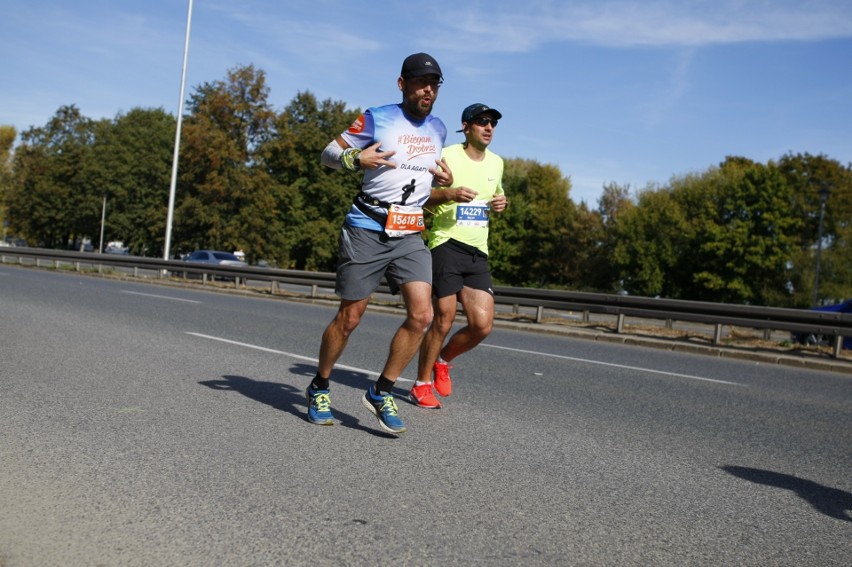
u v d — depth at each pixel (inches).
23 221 3090.6
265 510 129.9
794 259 1998.0
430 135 182.1
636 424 220.2
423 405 226.1
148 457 158.6
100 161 2669.8
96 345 320.8
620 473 165.2
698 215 2160.4
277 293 866.1
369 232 178.5
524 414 224.4
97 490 137.6
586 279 2551.7
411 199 180.9
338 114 2519.7
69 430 178.7
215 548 113.2
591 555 117.2
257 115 2063.2
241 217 2054.6
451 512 133.0
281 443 173.2
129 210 2573.8
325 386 193.2
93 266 1248.2
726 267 2070.6
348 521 126.2
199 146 2015.3
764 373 379.2
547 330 565.0
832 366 427.5
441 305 223.0
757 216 2055.9
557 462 170.9
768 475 171.9
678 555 119.3
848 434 226.8
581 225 2600.9
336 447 172.1
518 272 2787.9
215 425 187.6
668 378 328.2
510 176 2851.9
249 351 323.9
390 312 676.7
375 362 315.0
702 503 147.2
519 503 140.0
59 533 117.1
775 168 2074.3
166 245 1179.9
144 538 116.3
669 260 2172.7
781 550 124.0
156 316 462.9
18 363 267.7
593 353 419.8
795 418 249.1
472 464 164.2
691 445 197.5
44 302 523.2
